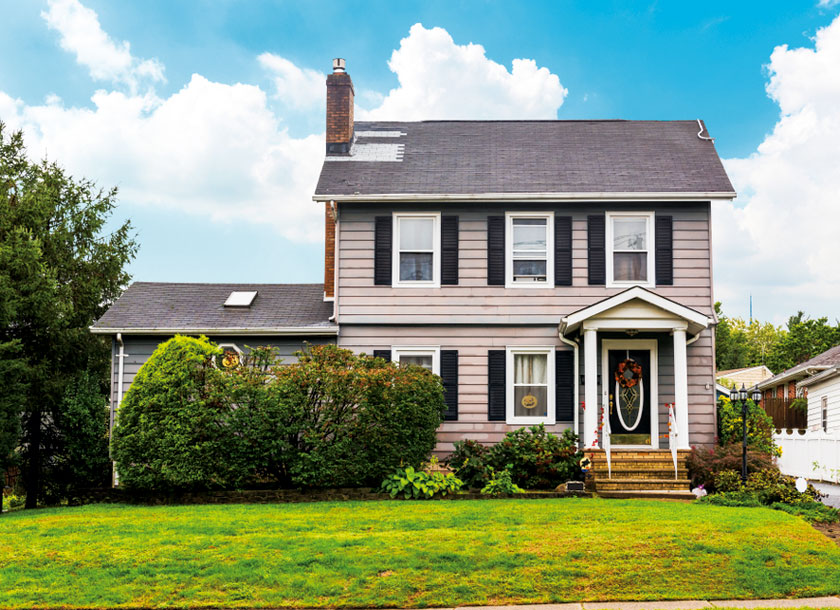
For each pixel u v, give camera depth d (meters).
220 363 18.58
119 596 9.68
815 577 9.96
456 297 20.02
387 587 9.83
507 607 9.30
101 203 22.25
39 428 20.31
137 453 16.66
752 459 17.06
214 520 13.48
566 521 12.90
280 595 9.66
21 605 9.45
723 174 20.39
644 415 19.53
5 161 21.59
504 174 20.80
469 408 19.75
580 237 20.03
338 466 16.61
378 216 20.25
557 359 19.77
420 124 24.17
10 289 18.25
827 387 29.55
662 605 9.25
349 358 17.42
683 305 18.94
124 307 21.00
